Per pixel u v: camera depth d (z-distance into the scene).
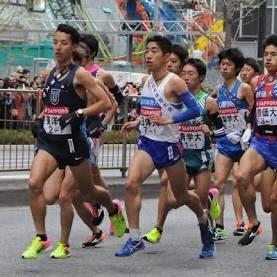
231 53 19.38
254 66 21.61
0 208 24.58
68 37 15.23
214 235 19.31
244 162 16.78
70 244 18.45
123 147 28.92
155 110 15.85
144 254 17.50
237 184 18.61
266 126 16.72
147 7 67.44
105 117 18.50
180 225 22.02
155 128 15.78
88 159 15.87
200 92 18.31
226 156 19.59
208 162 18.31
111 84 18.95
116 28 72.75
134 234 16.23
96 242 18.27
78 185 16.30
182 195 16.36
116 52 71.31
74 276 15.01
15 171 27.62
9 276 14.89
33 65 62.03
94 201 16.91
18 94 26.81
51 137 15.45
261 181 17.08
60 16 72.38
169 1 64.31
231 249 18.47
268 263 16.75
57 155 15.48
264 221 23.05
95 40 18.77
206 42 57.03
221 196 19.64
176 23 61.09
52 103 15.35
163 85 15.80
